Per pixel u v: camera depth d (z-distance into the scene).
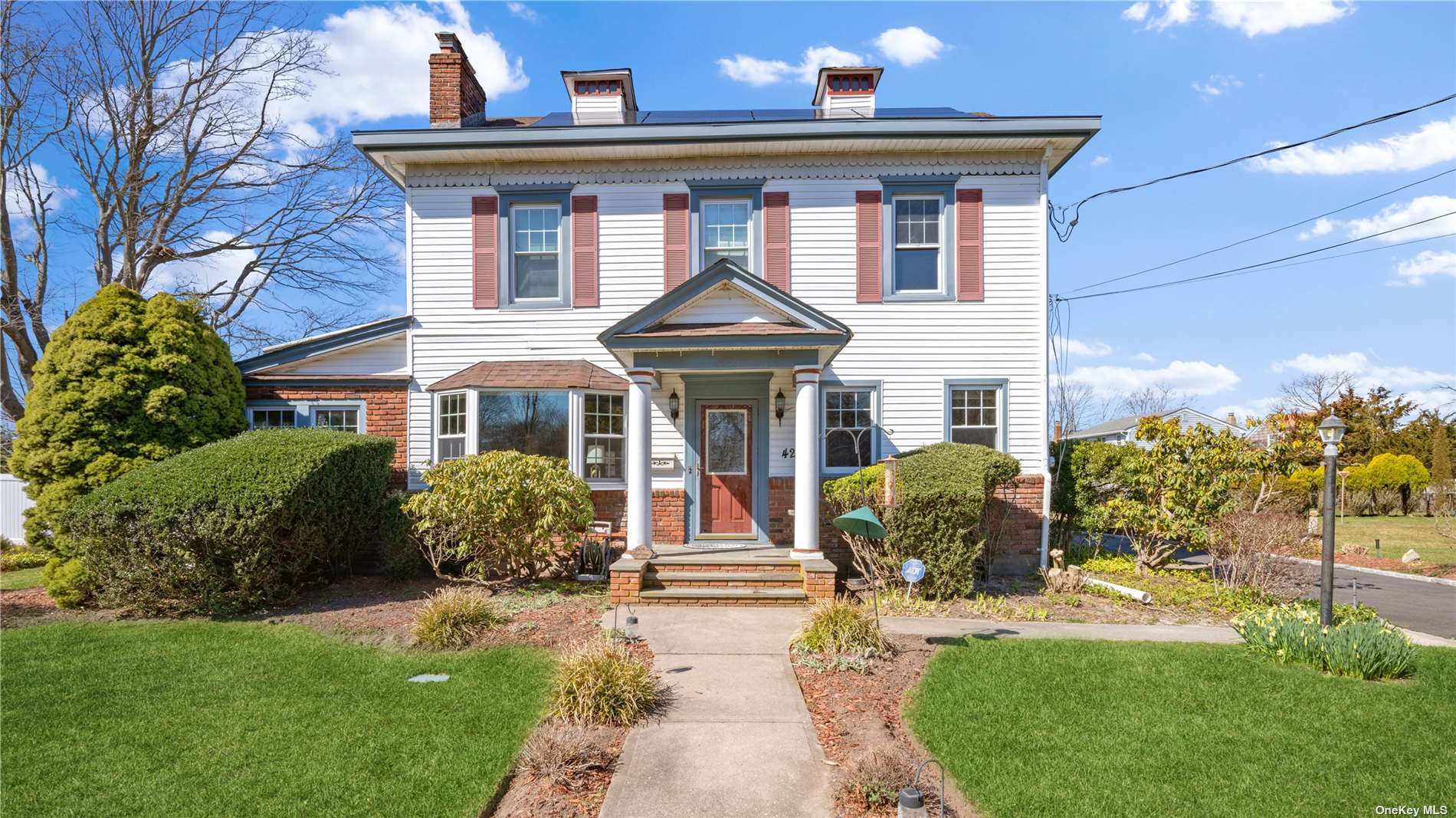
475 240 12.10
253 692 6.08
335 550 9.77
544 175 12.12
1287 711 5.85
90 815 4.26
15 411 17.25
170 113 18.30
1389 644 6.68
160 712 5.67
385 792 4.50
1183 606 9.66
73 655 7.02
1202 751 5.15
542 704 5.80
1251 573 10.20
